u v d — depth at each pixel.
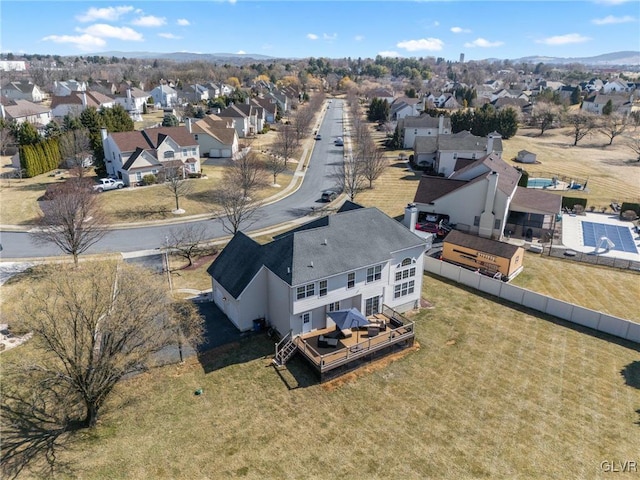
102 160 73.38
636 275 42.34
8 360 27.58
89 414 22.97
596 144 110.81
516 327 33.78
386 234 33.72
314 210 61.19
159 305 26.03
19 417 23.67
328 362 27.52
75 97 126.81
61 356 22.44
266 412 24.70
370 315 33.81
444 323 34.09
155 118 137.12
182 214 57.25
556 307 35.22
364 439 23.02
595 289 39.66
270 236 51.09
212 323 33.06
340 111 174.25
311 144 108.56
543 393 26.72
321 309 31.22
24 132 74.75
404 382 27.50
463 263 43.50
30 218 53.59
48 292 28.98
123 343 22.88
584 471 21.33
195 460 21.45
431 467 21.41
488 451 22.42
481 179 50.22
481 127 114.75
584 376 28.33
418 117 107.69
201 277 40.75
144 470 20.81
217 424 23.72
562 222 56.53
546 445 22.86
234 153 91.75
